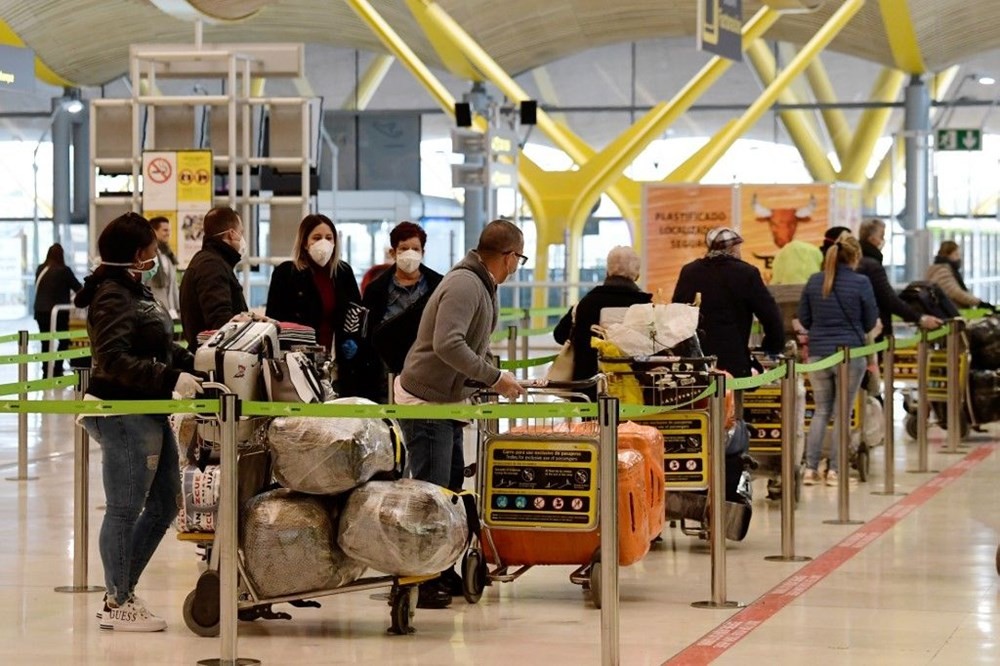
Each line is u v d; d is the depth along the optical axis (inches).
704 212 1029.8
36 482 728.3
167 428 406.3
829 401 693.9
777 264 858.8
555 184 1665.8
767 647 388.5
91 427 401.1
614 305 524.7
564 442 437.4
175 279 810.2
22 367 716.0
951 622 419.5
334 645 393.1
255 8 940.6
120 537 405.1
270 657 379.2
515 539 439.8
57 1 1768.0
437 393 432.1
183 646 392.5
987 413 891.4
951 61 1903.3
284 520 391.9
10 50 1373.0
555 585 478.6
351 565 401.1
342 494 398.9
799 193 1018.1
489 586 472.7
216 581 403.5
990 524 598.2
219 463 410.0
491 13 1788.9
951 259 945.5
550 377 530.3
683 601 450.6
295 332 438.6
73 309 1253.7
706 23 951.6
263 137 901.2
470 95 1907.0
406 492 393.4
